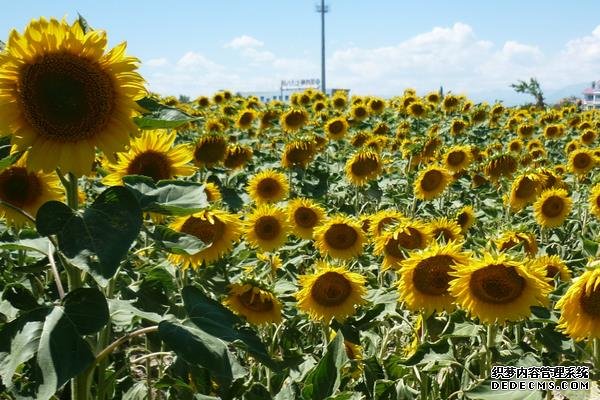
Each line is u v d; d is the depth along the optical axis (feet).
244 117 19.38
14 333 3.15
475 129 24.97
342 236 7.77
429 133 19.12
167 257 6.07
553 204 10.36
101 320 3.19
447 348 4.91
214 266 6.08
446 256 5.41
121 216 3.09
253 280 5.83
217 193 7.93
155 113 3.67
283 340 6.33
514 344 5.41
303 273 8.84
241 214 8.18
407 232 6.89
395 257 7.04
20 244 3.79
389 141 19.12
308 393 4.32
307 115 16.85
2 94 3.29
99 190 4.90
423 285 5.40
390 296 6.09
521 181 10.81
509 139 23.61
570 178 15.29
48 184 4.66
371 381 5.00
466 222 9.99
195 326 3.48
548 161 17.61
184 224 5.96
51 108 3.32
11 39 3.28
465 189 13.85
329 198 13.15
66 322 3.16
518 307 4.90
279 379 5.36
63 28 3.35
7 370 3.03
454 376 5.51
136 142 4.77
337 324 5.88
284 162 12.98
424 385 5.21
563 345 5.07
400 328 6.28
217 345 3.38
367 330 6.12
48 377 2.99
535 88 38.88
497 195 13.30
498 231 7.41
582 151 14.82
